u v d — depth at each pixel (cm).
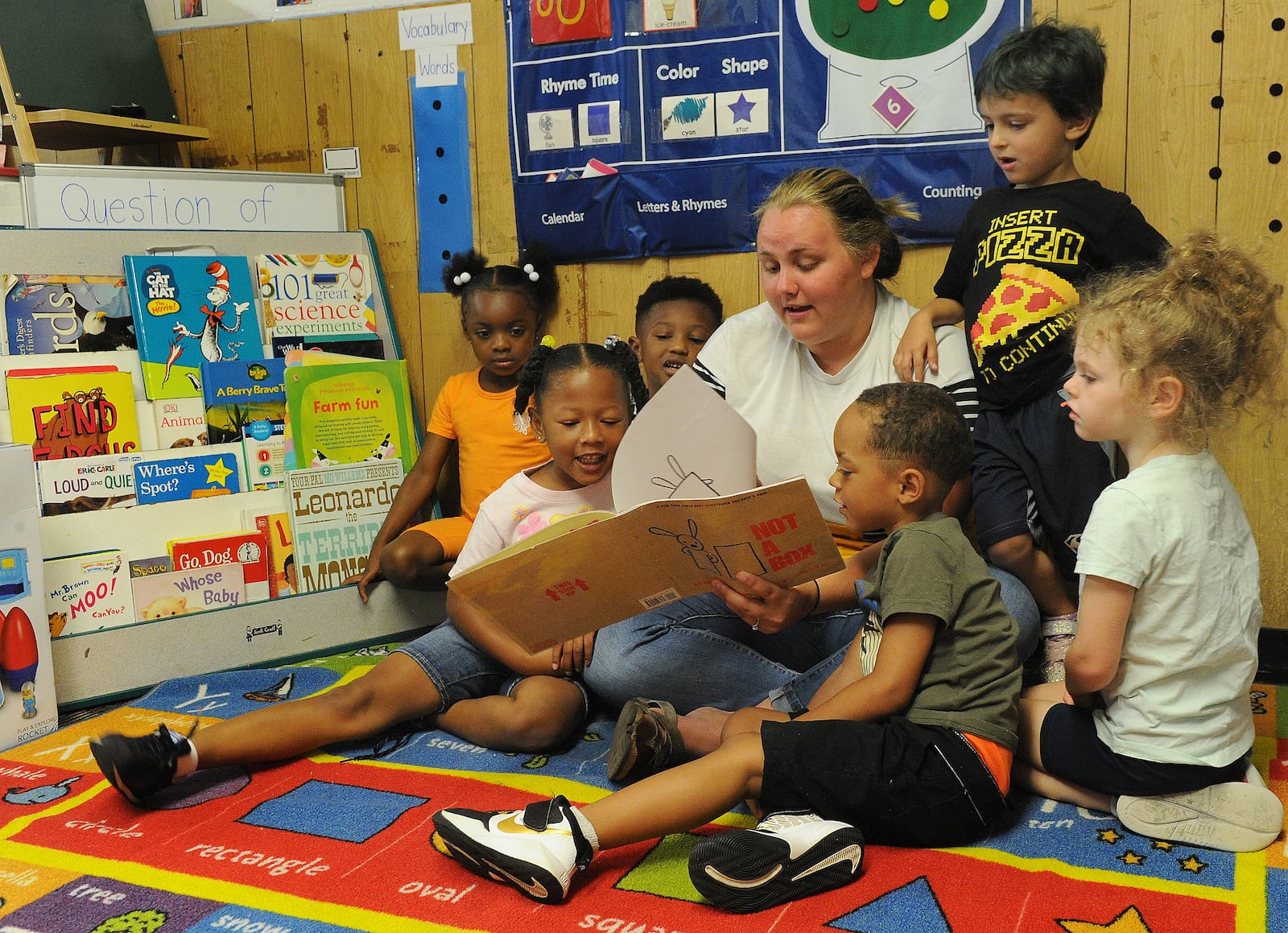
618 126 225
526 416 190
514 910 115
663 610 158
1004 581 158
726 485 148
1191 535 122
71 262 205
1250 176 187
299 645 209
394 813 139
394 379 234
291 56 249
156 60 251
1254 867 121
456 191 241
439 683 166
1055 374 171
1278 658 193
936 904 114
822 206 156
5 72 218
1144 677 126
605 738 167
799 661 165
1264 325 126
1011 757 129
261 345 224
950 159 203
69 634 186
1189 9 187
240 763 154
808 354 171
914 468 134
